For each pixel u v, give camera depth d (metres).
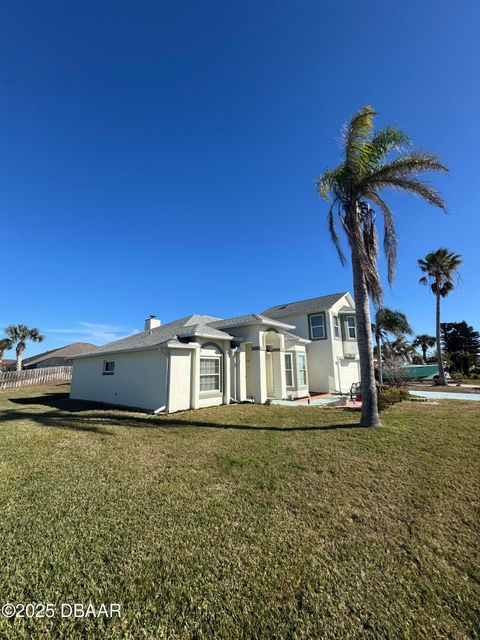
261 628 2.37
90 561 3.12
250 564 3.11
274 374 16.38
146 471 5.64
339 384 20.58
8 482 5.12
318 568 3.06
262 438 7.86
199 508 4.26
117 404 15.05
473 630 2.37
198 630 2.35
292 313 22.48
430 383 27.80
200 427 9.23
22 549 3.30
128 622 2.41
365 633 2.34
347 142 9.16
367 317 9.20
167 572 2.98
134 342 15.80
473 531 3.75
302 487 4.95
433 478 5.26
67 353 45.09
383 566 3.10
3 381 30.22
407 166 8.71
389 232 9.57
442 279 27.36
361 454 6.49
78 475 5.45
